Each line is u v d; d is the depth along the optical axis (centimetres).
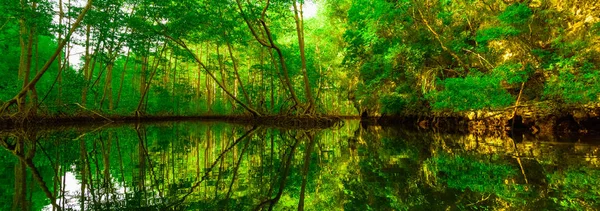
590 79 1080
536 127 1390
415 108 2231
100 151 873
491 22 1470
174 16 2095
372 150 900
